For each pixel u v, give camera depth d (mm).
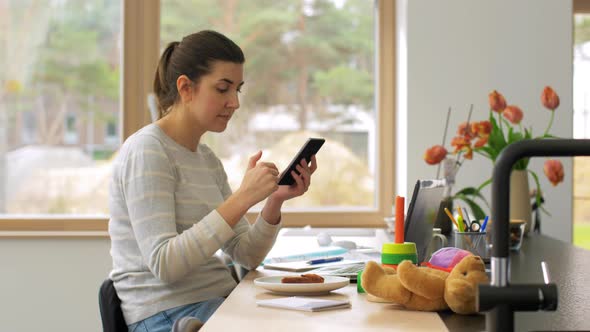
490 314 765
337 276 1568
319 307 1200
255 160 1771
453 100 3691
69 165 3957
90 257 3779
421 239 1734
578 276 1585
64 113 3963
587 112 3912
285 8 3986
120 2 3959
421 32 3693
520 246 2109
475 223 1899
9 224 3873
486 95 3703
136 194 1681
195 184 1817
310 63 3986
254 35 3977
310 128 3977
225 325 1088
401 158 3789
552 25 3715
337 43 3984
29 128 3951
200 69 1823
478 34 3701
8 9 3938
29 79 3949
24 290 3773
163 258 1598
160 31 3943
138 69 3926
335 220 3930
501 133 2955
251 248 1863
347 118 3973
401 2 3807
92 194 3959
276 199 1861
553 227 3729
